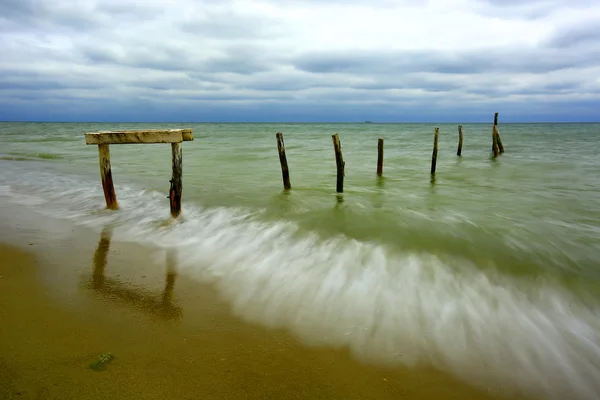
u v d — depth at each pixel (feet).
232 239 21.89
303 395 9.70
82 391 9.39
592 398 10.10
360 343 12.10
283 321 13.28
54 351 11.00
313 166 59.16
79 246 20.40
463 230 22.90
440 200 33.86
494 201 33.76
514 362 11.41
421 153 84.53
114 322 12.75
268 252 19.75
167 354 11.11
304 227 23.71
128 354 11.01
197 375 10.25
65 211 28.14
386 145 111.24
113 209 28.58
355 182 44.70
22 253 18.97
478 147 101.65
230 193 35.14
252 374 10.42
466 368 11.10
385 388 10.17
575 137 149.18
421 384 10.39
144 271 17.25
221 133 206.18
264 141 127.03
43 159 63.26
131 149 88.99
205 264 18.25
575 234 22.90
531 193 38.14
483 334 12.75
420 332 12.75
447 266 17.66
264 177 46.34
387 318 13.53
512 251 19.56
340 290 15.52
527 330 13.07
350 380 10.41
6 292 14.69
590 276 17.12
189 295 14.97
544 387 10.44
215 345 11.70
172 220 25.85
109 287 15.47
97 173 47.93
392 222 24.73
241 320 13.24
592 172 54.19
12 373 9.95
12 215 26.84
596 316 14.15
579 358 11.69
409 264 17.85
